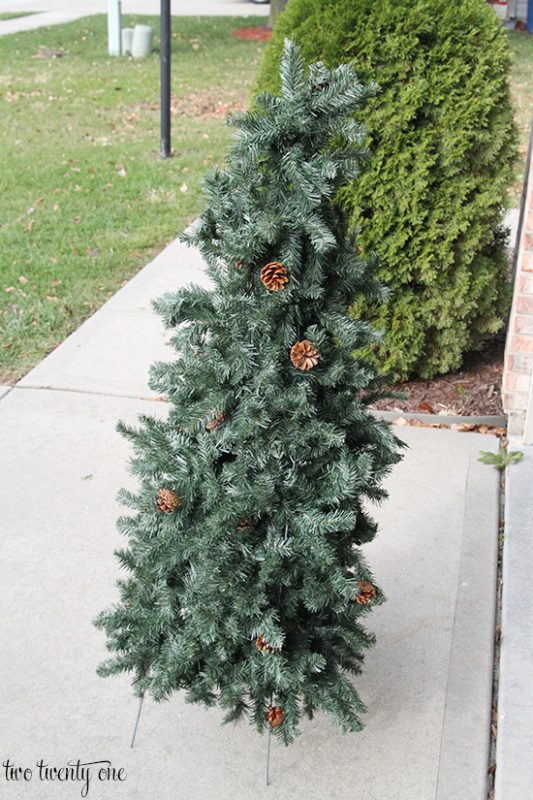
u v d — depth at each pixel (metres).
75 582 3.99
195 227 2.80
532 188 4.54
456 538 4.28
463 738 3.24
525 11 18.52
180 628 2.95
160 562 2.79
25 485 4.65
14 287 6.84
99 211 8.38
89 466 4.82
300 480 2.73
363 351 5.34
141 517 2.98
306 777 3.11
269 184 2.63
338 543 2.88
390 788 3.06
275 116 2.54
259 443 2.64
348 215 5.04
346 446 2.78
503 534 4.30
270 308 2.56
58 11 21.09
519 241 5.41
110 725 3.31
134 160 9.81
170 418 2.87
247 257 2.56
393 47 4.75
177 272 7.16
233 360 2.63
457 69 4.79
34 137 10.64
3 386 5.57
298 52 2.56
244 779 3.11
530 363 4.87
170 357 5.92
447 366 5.47
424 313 5.22
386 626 3.76
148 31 15.41
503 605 3.79
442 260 5.10
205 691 2.96
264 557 2.72
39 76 13.73
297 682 2.81
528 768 3.06
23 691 3.44
